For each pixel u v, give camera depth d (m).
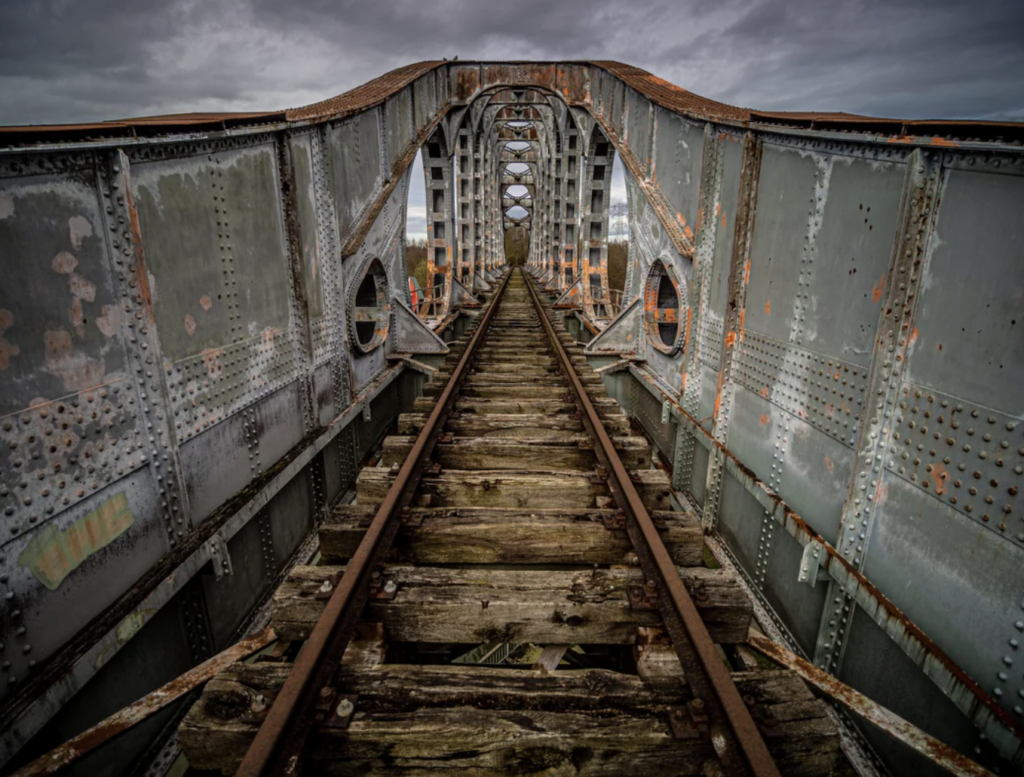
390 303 8.96
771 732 2.24
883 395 3.22
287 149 5.18
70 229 2.81
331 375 6.41
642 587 3.03
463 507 3.96
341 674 2.50
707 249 6.02
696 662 2.45
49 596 2.66
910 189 2.92
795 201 4.23
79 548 2.84
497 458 5.01
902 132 2.98
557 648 2.96
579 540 3.66
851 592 3.30
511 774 2.23
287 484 5.33
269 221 4.97
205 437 3.97
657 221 7.94
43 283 2.65
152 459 3.40
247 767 1.86
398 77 10.11
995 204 2.49
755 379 4.89
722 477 5.59
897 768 3.13
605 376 9.60
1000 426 2.45
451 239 15.32
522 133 29.98
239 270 4.45
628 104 9.69
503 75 13.94
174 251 3.62
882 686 3.22
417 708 2.35
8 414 2.46
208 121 3.90
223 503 4.21
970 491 2.60
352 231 7.16
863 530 3.38
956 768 2.38
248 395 4.60
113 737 2.48
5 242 2.46
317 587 3.06
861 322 3.40
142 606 3.09
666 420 7.10
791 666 2.89
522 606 2.95
